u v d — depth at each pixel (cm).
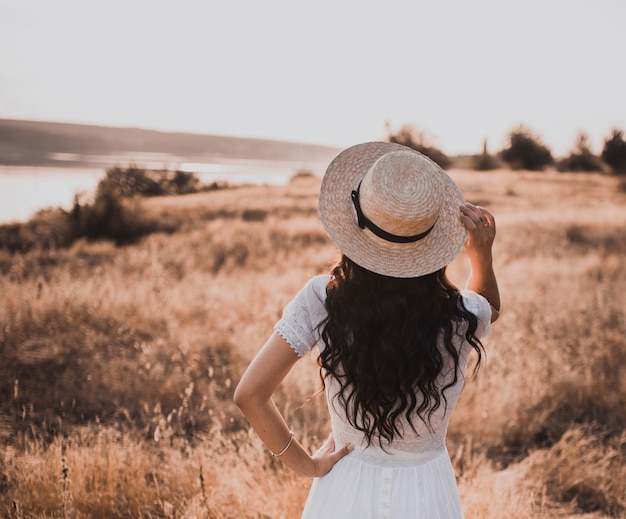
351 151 160
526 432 437
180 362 549
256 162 13662
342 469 160
